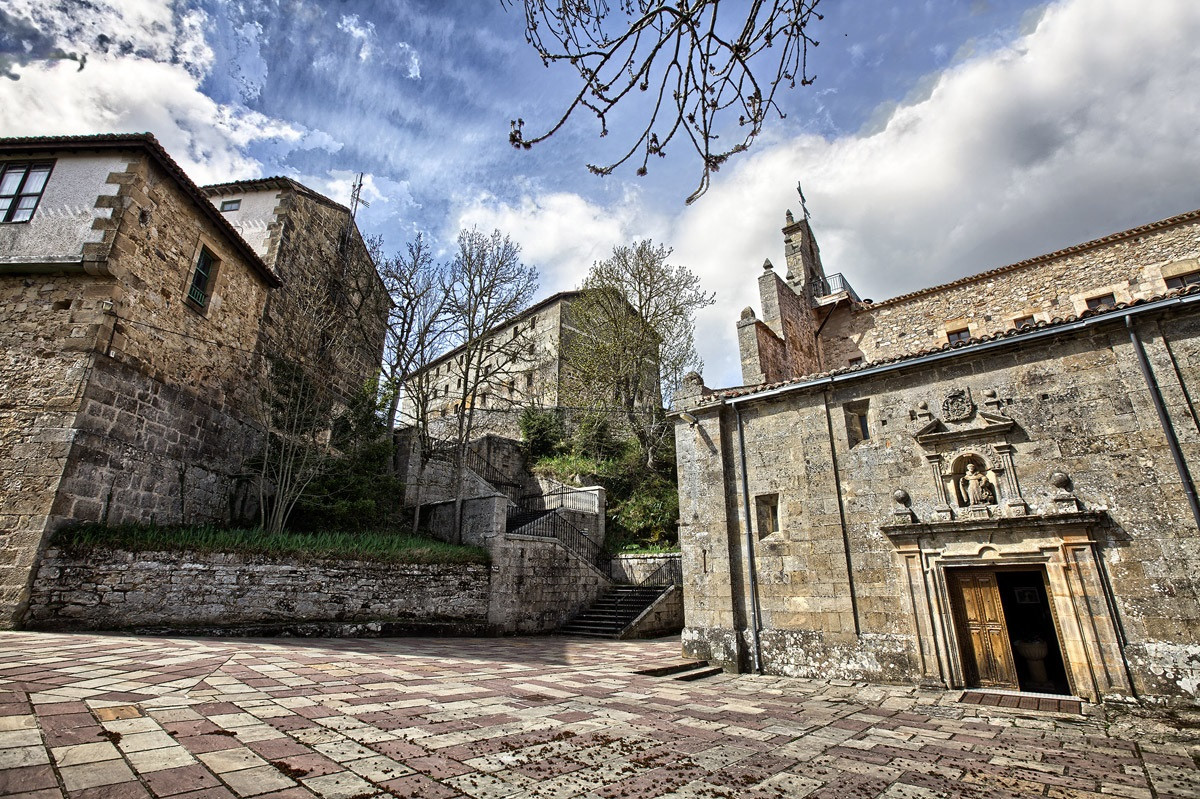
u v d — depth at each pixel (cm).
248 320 1620
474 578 1555
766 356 1567
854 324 1906
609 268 2616
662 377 2609
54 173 1221
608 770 457
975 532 880
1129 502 782
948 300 1728
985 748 575
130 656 752
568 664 1038
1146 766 520
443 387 4019
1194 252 1359
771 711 723
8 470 1022
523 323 3919
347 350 2145
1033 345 898
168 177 1309
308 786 374
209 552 1155
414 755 454
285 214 1883
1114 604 766
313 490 1595
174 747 418
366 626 1302
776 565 1061
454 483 2261
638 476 2397
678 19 316
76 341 1111
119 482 1141
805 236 2084
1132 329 821
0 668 616
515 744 506
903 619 917
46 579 970
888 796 434
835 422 1062
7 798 311
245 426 1567
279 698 594
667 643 1448
